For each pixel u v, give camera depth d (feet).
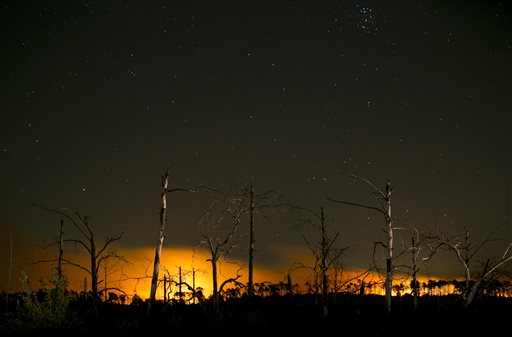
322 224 115.03
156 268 101.86
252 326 99.14
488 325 91.40
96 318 102.27
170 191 103.96
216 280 105.81
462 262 96.99
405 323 95.25
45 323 90.89
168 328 97.60
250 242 122.62
